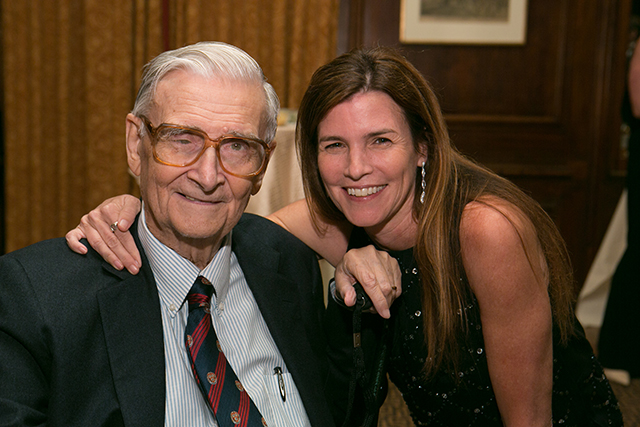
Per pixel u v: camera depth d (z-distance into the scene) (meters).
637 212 2.70
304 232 1.54
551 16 3.88
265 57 3.89
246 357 1.20
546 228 1.27
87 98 3.84
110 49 3.81
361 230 1.49
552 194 4.04
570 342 1.36
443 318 1.23
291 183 2.55
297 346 1.27
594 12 3.85
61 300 1.01
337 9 3.84
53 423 0.95
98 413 0.99
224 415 1.06
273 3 3.82
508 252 1.16
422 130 1.26
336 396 1.42
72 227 4.01
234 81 1.07
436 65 3.94
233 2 3.85
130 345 1.03
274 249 1.39
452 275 1.23
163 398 1.02
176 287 1.12
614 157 3.96
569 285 1.32
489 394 1.32
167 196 1.07
